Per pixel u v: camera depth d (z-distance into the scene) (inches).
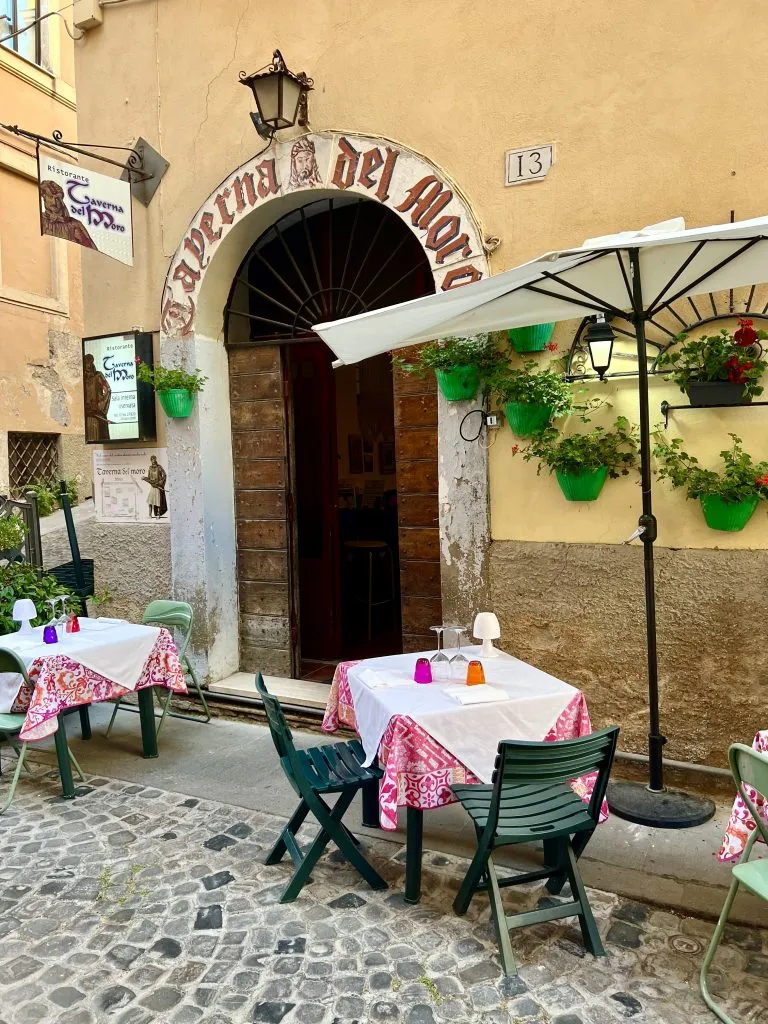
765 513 150.9
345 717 143.1
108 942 112.7
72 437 451.2
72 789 165.3
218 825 150.3
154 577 226.4
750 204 151.0
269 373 218.2
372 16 184.7
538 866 130.5
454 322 150.5
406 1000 99.2
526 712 122.4
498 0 171.0
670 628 159.9
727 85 151.4
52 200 192.4
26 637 182.1
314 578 250.1
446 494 181.0
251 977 104.3
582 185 165.2
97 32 224.4
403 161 182.1
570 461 159.9
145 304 221.6
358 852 125.2
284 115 185.3
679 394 157.1
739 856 100.4
